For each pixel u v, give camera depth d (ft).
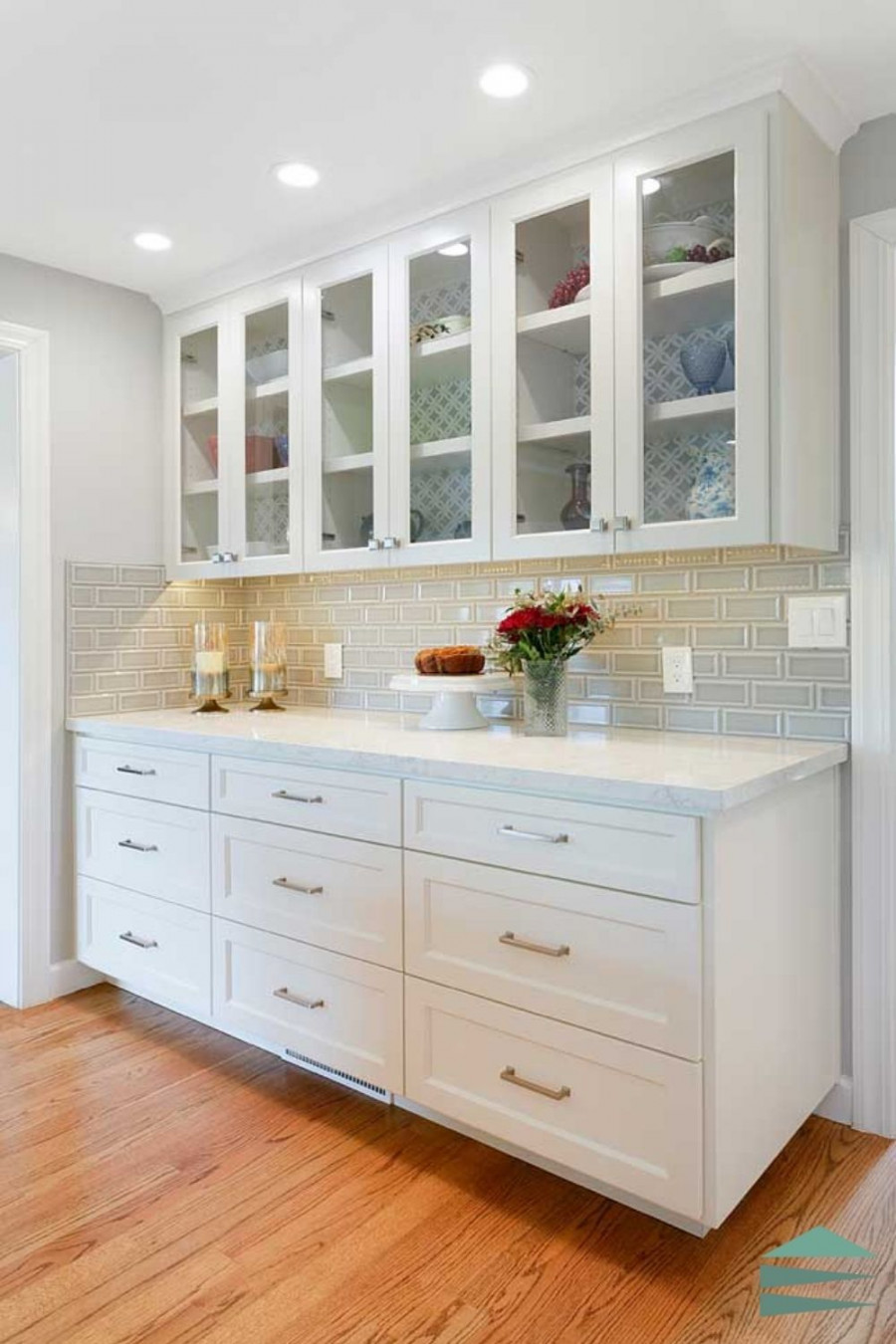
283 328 9.15
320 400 8.78
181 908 8.39
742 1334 4.88
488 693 8.89
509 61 5.94
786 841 6.11
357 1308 5.10
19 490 9.14
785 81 5.98
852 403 6.82
